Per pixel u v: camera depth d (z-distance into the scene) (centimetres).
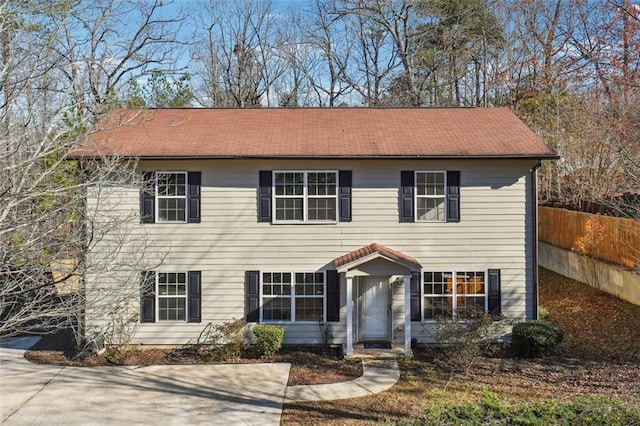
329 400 1161
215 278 1571
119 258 1478
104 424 1041
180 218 1575
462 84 3553
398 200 1576
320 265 1576
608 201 1917
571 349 1502
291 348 1569
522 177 1566
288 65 3878
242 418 1066
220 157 1512
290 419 1059
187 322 1564
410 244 1577
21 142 760
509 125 1728
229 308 1572
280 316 1583
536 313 1564
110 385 1272
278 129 1723
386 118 1827
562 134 2609
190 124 1755
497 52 3359
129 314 1538
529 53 3241
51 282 795
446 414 784
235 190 1570
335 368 1393
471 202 1572
